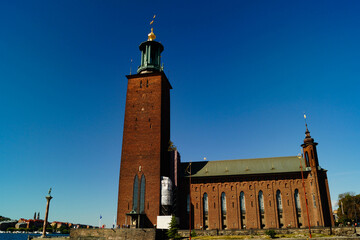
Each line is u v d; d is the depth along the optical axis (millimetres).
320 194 70250
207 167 84250
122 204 68375
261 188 77062
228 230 58719
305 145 76688
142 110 76688
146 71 82062
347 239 45500
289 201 74625
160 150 72000
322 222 67688
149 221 65750
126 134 75125
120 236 55031
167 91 85938
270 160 83188
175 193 74750
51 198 65250
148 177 69688
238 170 81125
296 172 75938
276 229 56344
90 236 56750
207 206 78000
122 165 72188
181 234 60438
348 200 107812
